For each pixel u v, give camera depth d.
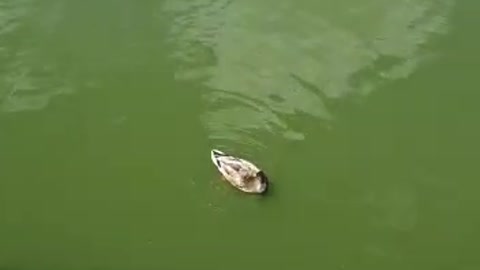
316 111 22.44
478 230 20.06
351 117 22.31
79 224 20.38
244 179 20.42
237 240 19.98
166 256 19.67
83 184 21.16
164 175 21.25
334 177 21.08
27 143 22.02
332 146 21.72
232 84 23.03
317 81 23.06
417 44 23.73
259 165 21.38
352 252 19.69
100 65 23.59
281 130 22.06
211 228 20.20
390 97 22.67
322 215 20.39
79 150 21.84
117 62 23.66
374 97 22.70
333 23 24.44
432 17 24.36
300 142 21.80
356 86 22.95
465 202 20.61
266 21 24.55
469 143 21.72
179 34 24.22
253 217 20.41
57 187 21.12
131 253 19.77
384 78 23.08
